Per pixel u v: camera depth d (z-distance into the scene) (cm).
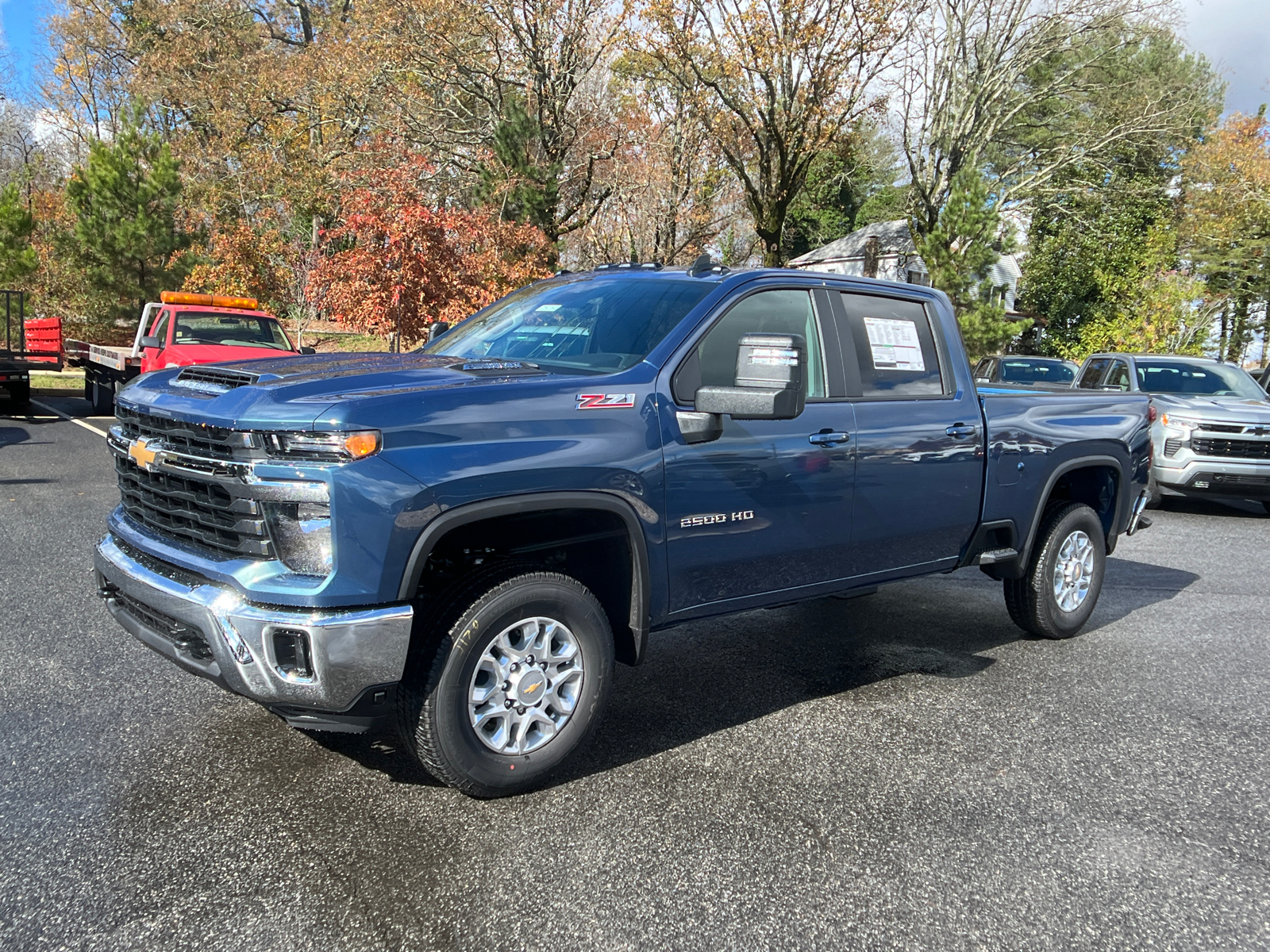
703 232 3438
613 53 3016
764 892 277
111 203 2386
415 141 3003
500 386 321
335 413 282
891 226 4497
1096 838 316
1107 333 2955
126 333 2570
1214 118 3644
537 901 268
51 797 319
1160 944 258
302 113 3516
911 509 446
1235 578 736
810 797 340
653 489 348
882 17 2595
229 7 3931
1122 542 888
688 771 359
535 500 315
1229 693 465
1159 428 1070
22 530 732
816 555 414
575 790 340
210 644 291
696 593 377
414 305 1456
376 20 3078
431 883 275
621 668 484
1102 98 3678
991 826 322
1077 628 556
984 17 3183
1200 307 3053
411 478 289
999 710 434
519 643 327
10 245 2453
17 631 491
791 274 418
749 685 462
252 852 289
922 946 253
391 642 289
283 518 287
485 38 2948
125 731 376
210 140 3675
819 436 402
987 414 484
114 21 4369
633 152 3247
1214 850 311
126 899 262
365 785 338
